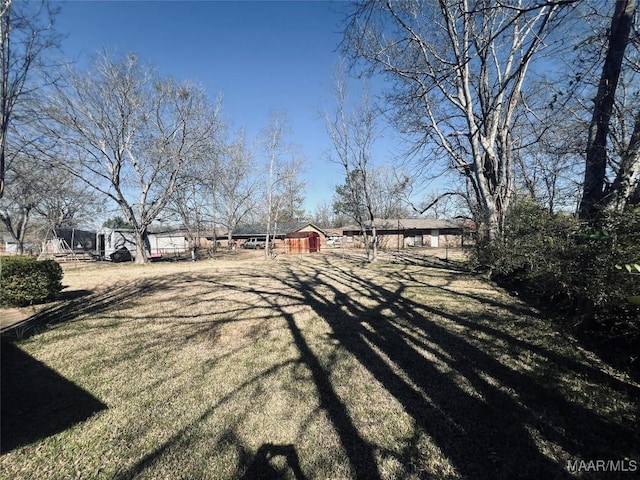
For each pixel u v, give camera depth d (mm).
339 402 3260
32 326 6223
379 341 5074
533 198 8781
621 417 2908
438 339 5113
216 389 3578
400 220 43219
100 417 3047
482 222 11102
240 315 6914
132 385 3695
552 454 2461
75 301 8695
